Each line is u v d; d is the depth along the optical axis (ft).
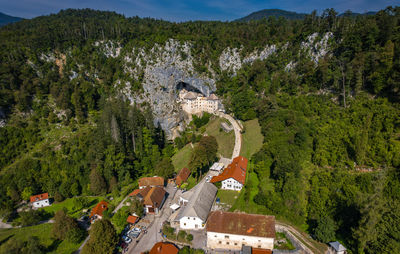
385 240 154.81
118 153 342.23
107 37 592.60
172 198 271.49
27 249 192.24
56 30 606.14
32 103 449.89
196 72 509.35
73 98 451.53
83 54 556.10
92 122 451.94
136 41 537.65
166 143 442.91
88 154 343.67
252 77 457.27
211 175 297.53
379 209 159.74
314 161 243.60
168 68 507.30
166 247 182.80
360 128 248.11
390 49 268.62
